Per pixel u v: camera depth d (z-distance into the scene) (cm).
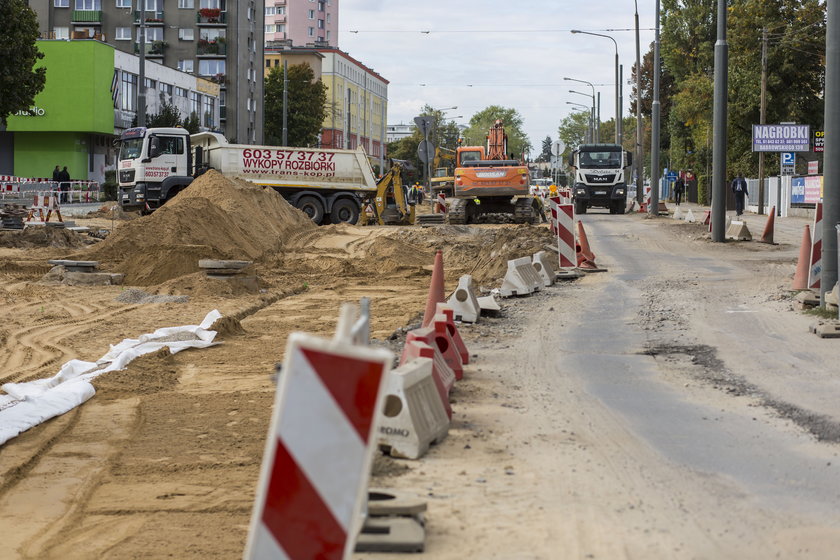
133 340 1302
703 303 1568
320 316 1608
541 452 727
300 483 376
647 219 4553
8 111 4738
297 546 376
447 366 940
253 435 822
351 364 376
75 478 709
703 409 870
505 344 1224
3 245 2850
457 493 629
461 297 1394
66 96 6606
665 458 712
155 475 712
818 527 561
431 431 733
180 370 1130
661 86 11069
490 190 4072
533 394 933
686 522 571
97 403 951
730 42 6612
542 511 592
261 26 10300
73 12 9125
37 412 884
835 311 1377
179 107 8169
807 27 6412
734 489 636
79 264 2161
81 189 5697
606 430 796
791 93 6569
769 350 1152
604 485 646
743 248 2742
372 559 512
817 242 1572
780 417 835
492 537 546
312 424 376
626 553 521
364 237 3153
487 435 777
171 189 3859
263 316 1614
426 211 6325
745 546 531
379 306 1714
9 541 580
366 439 375
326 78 14738
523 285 1705
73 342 1349
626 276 2014
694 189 8950
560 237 2036
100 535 589
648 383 986
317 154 4131
